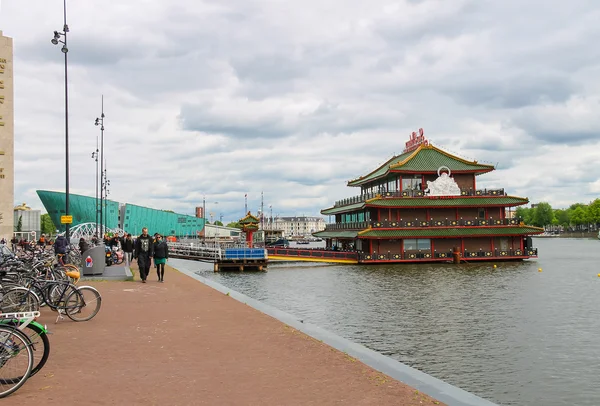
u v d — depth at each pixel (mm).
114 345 14570
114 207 194250
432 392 10094
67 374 11508
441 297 47250
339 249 106688
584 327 32562
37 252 31578
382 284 58938
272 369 12023
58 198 183750
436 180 93938
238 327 17375
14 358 10195
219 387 10625
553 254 124375
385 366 12242
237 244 122562
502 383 21156
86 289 18625
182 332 16484
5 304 16641
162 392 10266
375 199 90812
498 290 52094
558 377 21922
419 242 92562
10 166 56000
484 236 93938
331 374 11531
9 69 56156
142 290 28562
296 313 38906
